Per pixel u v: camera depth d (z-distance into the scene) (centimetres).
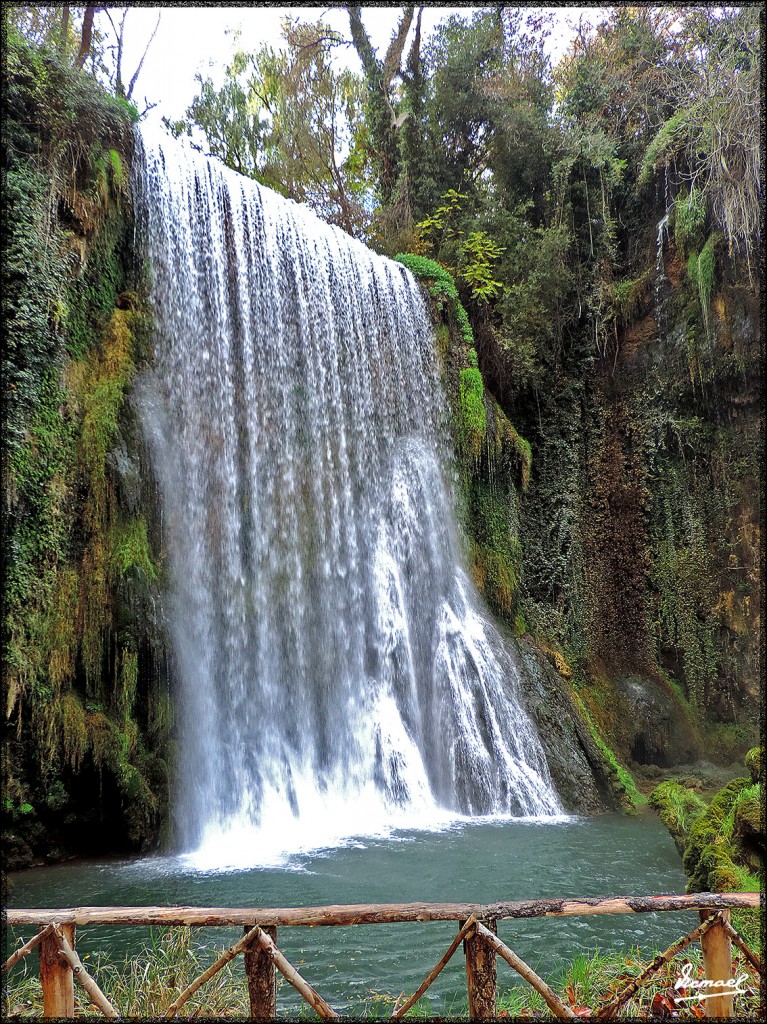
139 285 1191
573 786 1356
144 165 1227
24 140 998
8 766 871
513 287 1809
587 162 1889
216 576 1191
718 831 709
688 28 1695
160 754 1009
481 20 1988
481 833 1082
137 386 1138
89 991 319
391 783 1298
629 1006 379
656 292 1817
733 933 338
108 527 1016
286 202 1486
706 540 1702
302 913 320
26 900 768
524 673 1488
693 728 1645
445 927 659
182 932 477
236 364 1330
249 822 1105
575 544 1766
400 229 2005
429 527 1546
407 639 1445
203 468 1215
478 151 2084
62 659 923
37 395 970
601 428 1836
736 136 1538
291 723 1239
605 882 825
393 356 1602
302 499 1372
